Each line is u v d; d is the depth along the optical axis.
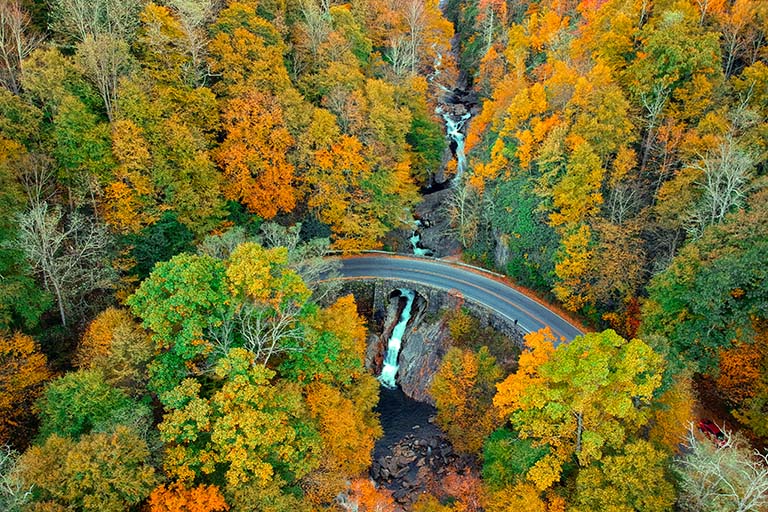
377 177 67.38
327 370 41.25
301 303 38.66
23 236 38.56
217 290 36.25
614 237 50.44
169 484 32.22
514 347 53.78
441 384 49.78
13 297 39.12
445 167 87.19
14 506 25.84
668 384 38.19
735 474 31.89
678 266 42.22
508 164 64.06
